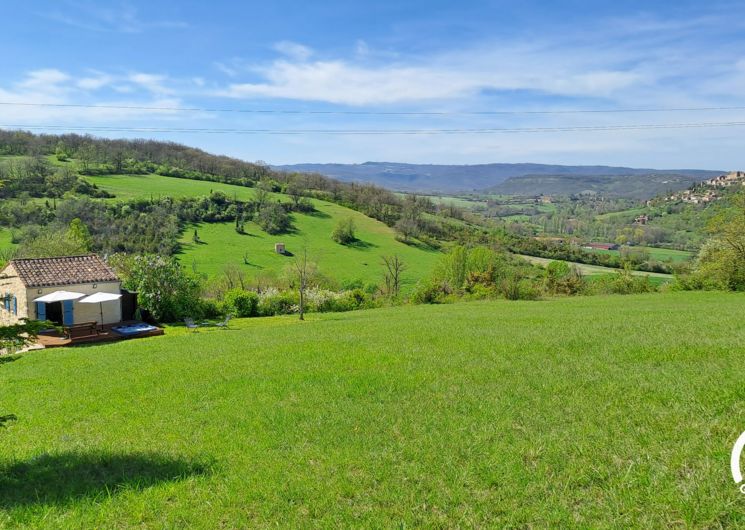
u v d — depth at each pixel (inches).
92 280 1210.0
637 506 204.2
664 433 272.2
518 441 287.6
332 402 410.3
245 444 329.1
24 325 319.6
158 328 1177.4
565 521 201.3
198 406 435.8
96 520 237.5
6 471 309.3
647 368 426.9
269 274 2438.5
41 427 410.0
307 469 278.8
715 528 185.2
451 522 210.4
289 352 660.1
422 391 420.5
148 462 308.2
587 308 1128.2
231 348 753.6
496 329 754.2
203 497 253.4
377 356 582.9
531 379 426.0
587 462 249.1
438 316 1104.8
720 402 307.7
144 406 452.1
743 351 457.7
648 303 1205.7
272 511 234.5
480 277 1963.6
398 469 266.8
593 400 349.1
